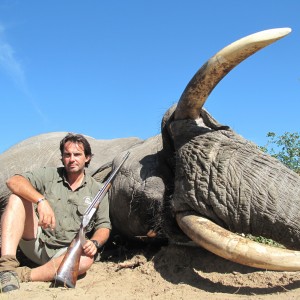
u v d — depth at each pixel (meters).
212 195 2.12
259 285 1.98
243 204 2.07
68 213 2.29
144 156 2.68
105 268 2.39
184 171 2.24
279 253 1.85
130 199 2.58
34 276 2.10
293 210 2.02
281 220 2.02
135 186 2.56
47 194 2.28
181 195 2.22
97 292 1.97
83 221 2.18
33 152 3.31
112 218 2.77
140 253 2.67
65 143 2.29
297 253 1.85
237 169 2.13
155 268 2.26
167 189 2.46
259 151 2.20
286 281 1.98
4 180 3.19
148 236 2.52
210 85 2.21
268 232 2.06
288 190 2.06
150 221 2.53
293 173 2.12
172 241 2.42
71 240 2.28
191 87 2.25
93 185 2.37
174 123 2.37
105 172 2.94
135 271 2.27
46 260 2.27
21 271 2.09
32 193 2.10
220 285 2.01
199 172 2.19
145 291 1.97
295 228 2.01
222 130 2.29
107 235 2.31
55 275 2.03
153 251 2.65
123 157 2.72
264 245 1.89
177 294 1.88
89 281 2.17
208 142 2.23
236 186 2.10
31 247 2.26
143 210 2.54
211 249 1.98
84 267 2.17
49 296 1.86
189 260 2.30
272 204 2.04
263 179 2.09
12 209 2.12
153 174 2.54
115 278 2.18
